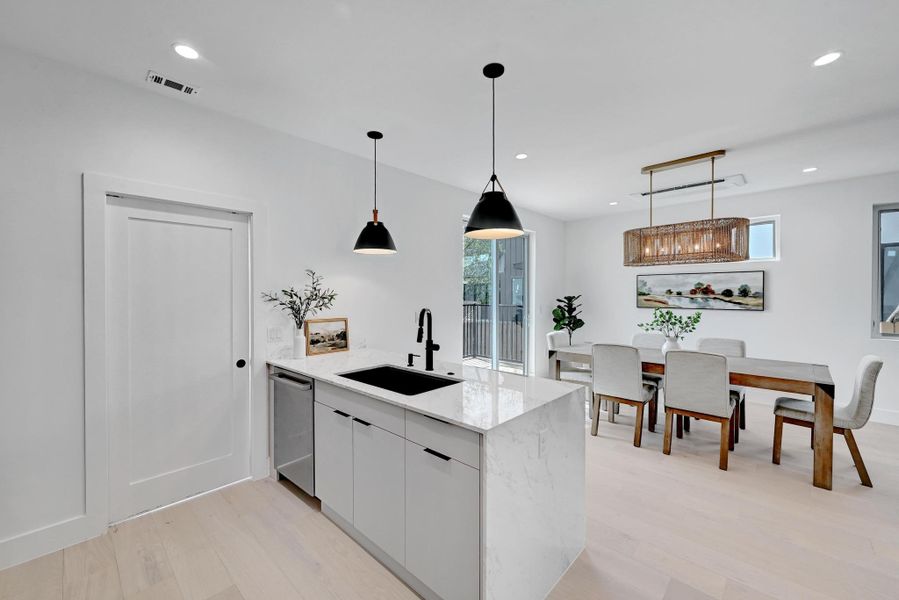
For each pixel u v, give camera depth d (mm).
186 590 1770
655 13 1679
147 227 2367
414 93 2369
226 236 2689
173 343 2469
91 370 2115
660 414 4426
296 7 1655
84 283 2092
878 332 4094
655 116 2668
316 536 2160
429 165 3672
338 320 3271
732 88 2303
